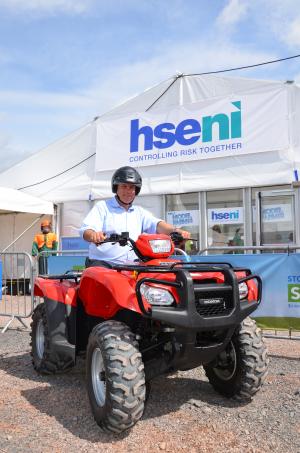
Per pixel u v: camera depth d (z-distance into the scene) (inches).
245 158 443.2
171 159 478.3
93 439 135.4
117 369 131.0
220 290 140.0
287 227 422.3
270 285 250.2
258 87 438.9
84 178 535.8
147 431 140.2
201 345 145.2
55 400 167.9
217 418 149.4
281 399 166.1
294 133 422.9
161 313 131.1
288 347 247.6
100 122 526.0
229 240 450.9
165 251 151.4
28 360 225.6
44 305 188.4
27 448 130.3
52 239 497.0
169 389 178.1
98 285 153.5
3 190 496.7
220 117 454.9
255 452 127.0
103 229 174.4
